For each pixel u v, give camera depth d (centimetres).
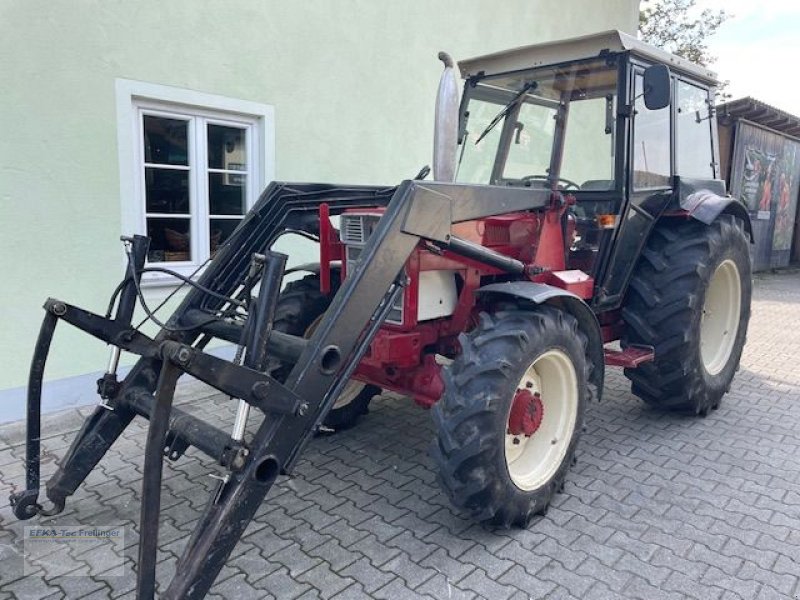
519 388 296
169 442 255
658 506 319
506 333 279
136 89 429
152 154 460
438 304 321
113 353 286
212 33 461
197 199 481
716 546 284
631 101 354
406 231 262
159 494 203
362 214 297
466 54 664
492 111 405
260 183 512
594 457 377
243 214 518
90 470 287
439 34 630
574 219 373
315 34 525
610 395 487
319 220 336
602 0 841
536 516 308
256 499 226
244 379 220
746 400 481
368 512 312
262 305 233
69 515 304
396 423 427
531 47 377
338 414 398
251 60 487
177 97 450
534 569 266
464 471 270
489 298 319
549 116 383
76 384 429
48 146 397
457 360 282
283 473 236
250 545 282
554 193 338
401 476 351
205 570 212
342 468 360
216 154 497
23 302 399
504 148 402
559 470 311
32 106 388
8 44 374
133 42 424
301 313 356
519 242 337
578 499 326
